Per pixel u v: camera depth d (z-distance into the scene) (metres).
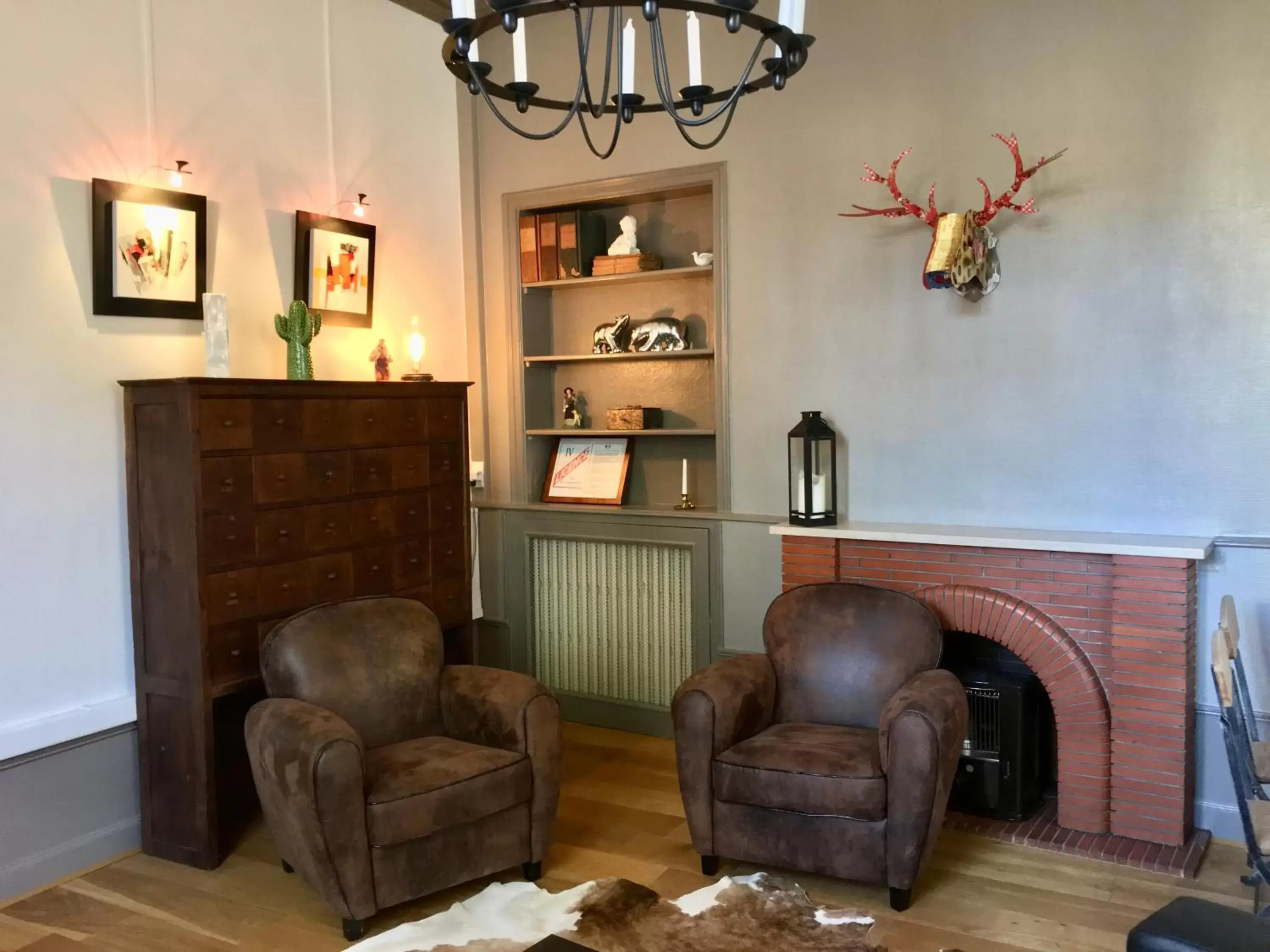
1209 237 3.24
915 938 2.69
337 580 3.61
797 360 4.02
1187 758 3.21
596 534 4.55
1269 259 3.16
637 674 4.57
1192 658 3.24
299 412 3.45
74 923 2.90
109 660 3.33
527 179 4.63
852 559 3.72
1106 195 3.39
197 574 3.13
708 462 4.52
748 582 4.19
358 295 4.21
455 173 4.78
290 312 3.66
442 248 4.71
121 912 2.96
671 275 4.41
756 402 4.13
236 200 3.73
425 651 3.41
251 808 3.68
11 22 3.01
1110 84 3.36
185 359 3.55
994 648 3.74
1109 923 2.77
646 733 4.53
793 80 3.94
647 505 4.64
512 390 4.76
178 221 3.46
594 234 4.64
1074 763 3.33
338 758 2.67
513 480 4.80
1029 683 3.45
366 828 2.72
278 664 3.15
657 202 4.56
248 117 3.77
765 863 2.98
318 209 4.07
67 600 3.21
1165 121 3.28
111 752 3.33
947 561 3.54
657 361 4.63
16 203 3.04
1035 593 3.39
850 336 3.90
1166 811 3.19
